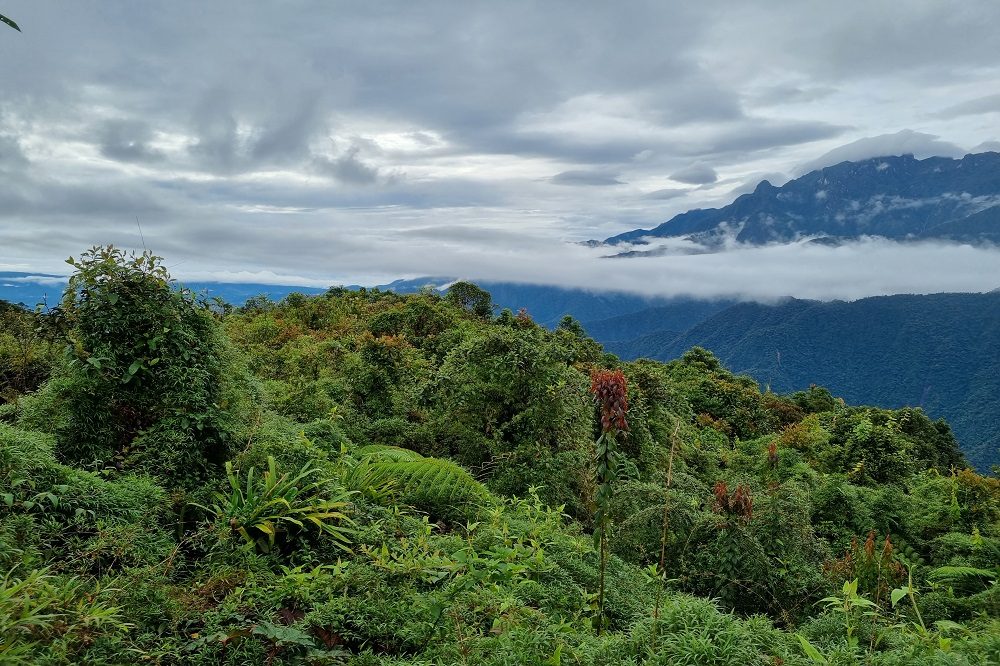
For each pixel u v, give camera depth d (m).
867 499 9.50
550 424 8.87
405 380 11.77
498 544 5.55
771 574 5.64
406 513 6.05
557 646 3.61
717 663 3.45
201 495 5.06
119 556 3.88
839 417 18.67
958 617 5.99
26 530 3.71
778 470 12.61
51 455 4.61
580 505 7.95
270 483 4.94
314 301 26.77
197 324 6.09
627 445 10.20
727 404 24.83
